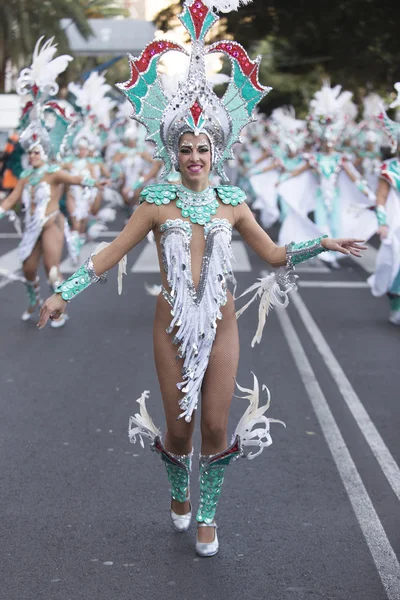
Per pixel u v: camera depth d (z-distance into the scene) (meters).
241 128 4.22
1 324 9.56
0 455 5.52
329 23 27.03
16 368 7.68
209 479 4.20
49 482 5.07
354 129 18.95
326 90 13.91
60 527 4.47
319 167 13.67
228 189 4.20
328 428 6.09
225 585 3.89
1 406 6.57
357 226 13.37
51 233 9.18
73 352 8.26
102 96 15.12
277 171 19.41
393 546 4.26
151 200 4.09
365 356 8.25
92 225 15.89
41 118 9.09
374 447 5.70
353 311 10.56
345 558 4.14
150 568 4.05
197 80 4.07
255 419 4.23
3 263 14.28
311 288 12.26
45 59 9.00
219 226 4.10
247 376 7.50
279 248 4.21
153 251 15.95
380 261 9.61
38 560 4.11
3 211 9.17
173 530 4.46
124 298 11.19
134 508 4.71
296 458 5.49
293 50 29.42
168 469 4.37
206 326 4.09
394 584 3.90
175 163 4.14
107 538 4.35
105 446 5.69
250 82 4.17
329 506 4.74
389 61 27.69
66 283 4.04
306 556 4.17
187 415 4.11
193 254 4.11
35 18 34.44
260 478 5.15
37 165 9.18
